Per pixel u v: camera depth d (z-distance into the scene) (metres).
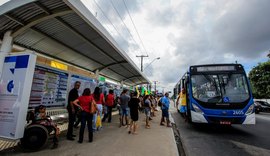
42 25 5.71
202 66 8.22
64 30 6.33
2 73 4.74
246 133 7.71
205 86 7.63
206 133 7.68
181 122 11.03
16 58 4.73
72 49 8.04
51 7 4.72
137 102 6.90
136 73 16.06
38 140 4.44
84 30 6.55
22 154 4.13
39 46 6.92
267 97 29.25
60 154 4.18
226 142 6.14
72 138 5.51
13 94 4.50
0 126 4.41
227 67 7.91
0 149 4.48
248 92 7.16
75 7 4.48
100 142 5.32
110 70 13.56
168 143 5.39
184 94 11.24
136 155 4.26
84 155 4.16
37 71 6.41
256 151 5.13
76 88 5.73
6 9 4.33
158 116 14.04
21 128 4.35
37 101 6.32
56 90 7.42
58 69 7.55
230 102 6.99
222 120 6.86
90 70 11.59
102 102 7.96
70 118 5.57
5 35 5.08
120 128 7.73
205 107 7.18
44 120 4.76
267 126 9.72
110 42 7.17
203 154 4.86
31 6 4.52
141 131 7.27
